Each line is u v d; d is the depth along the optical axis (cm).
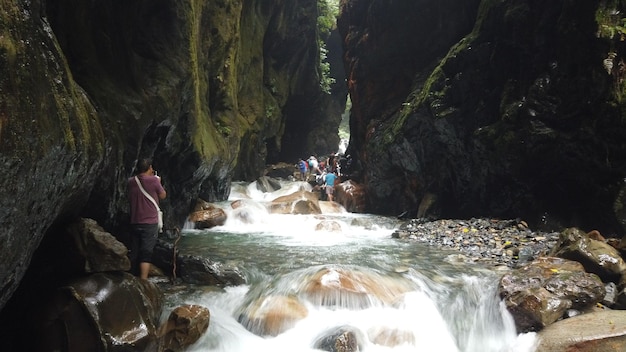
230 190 1803
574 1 1028
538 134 1109
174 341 553
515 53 1198
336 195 1944
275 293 691
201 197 1465
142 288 571
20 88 367
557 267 715
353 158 2106
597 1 1000
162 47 951
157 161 1030
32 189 389
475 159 1296
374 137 1750
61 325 484
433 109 1366
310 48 2822
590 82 1011
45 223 447
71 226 542
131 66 839
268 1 2236
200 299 677
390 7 1728
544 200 1153
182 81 977
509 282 682
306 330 619
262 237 1159
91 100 658
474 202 1353
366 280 720
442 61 1401
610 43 977
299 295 685
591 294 642
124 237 800
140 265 671
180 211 1237
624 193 968
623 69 990
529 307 615
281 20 2381
